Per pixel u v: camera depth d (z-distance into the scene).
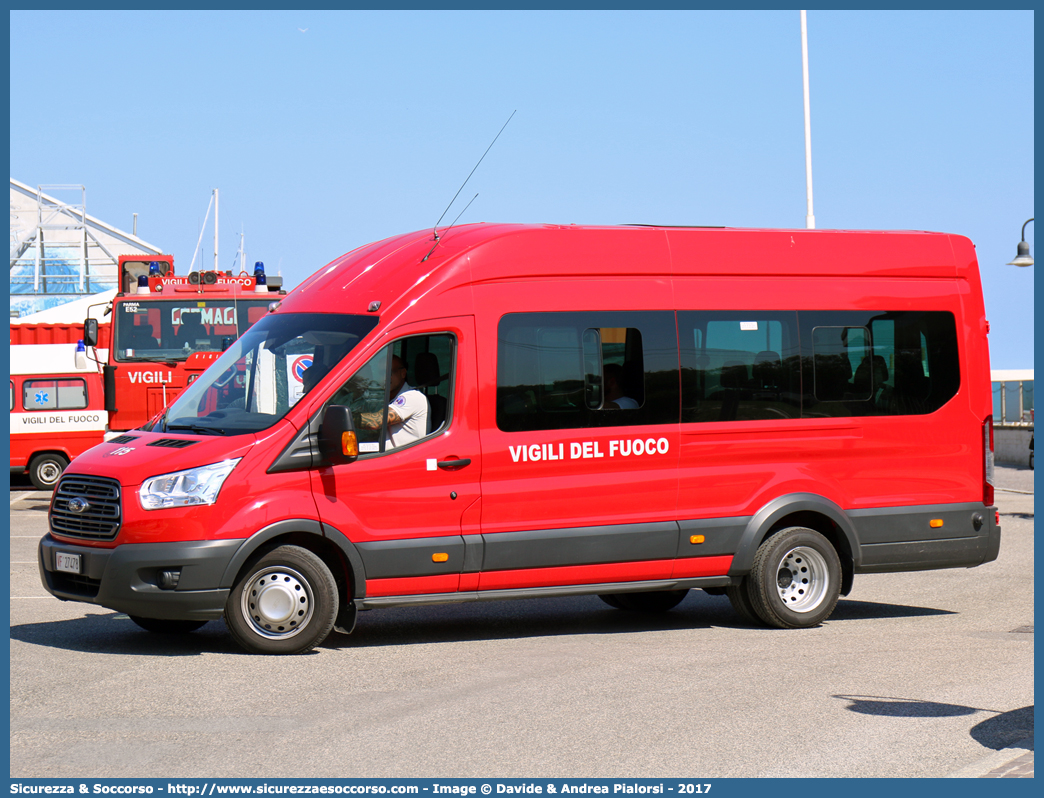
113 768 5.82
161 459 8.55
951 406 10.79
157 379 19.48
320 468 8.76
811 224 26.61
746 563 9.98
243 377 9.27
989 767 5.87
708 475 9.91
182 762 5.92
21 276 47.28
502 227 9.65
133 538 8.41
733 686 7.68
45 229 48.03
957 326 10.89
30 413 25.70
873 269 10.65
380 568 8.88
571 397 9.53
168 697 7.29
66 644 9.02
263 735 6.43
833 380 10.41
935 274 10.88
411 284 9.20
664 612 11.24
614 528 9.56
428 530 9.04
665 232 10.01
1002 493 26.97
